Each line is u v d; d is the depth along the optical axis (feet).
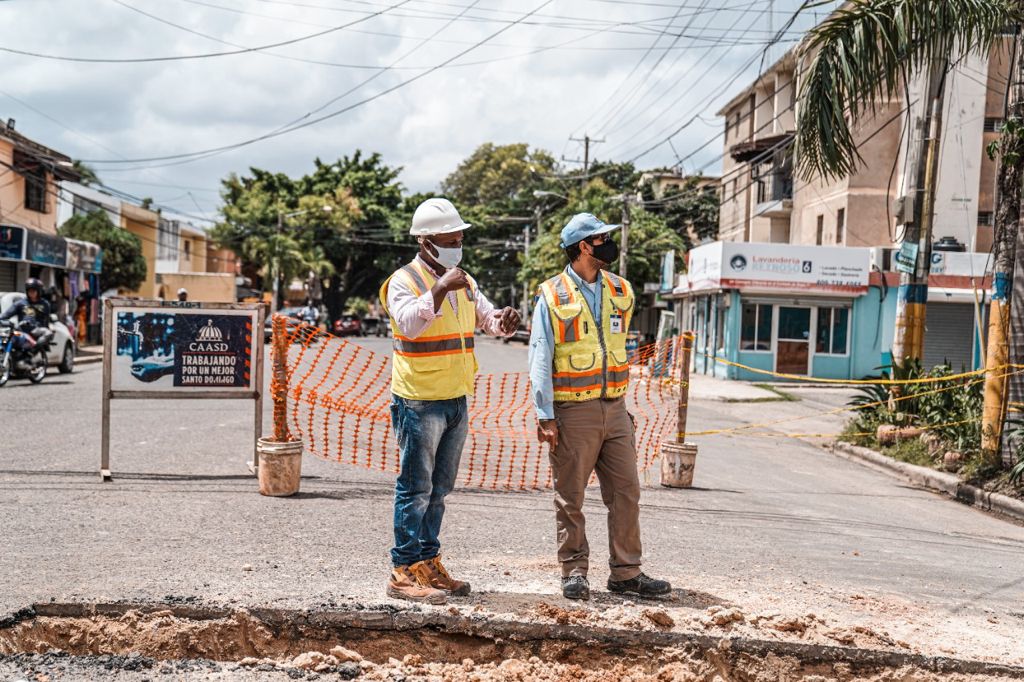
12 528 19.25
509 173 289.74
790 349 92.84
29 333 57.00
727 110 138.62
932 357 92.79
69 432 35.60
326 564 17.21
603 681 13.26
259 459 24.32
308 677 12.75
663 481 30.53
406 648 13.91
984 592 18.78
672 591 16.39
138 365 26.55
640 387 72.02
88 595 14.24
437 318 14.55
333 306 208.44
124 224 156.15
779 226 121.70
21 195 99.86
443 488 15.23
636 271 134.82
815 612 15.67
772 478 35.24
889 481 37.76
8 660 12.84
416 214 14.84
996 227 35.96
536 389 15.16
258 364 27.58
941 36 30.68
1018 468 32.32
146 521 20.48
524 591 15.71
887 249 91.97
